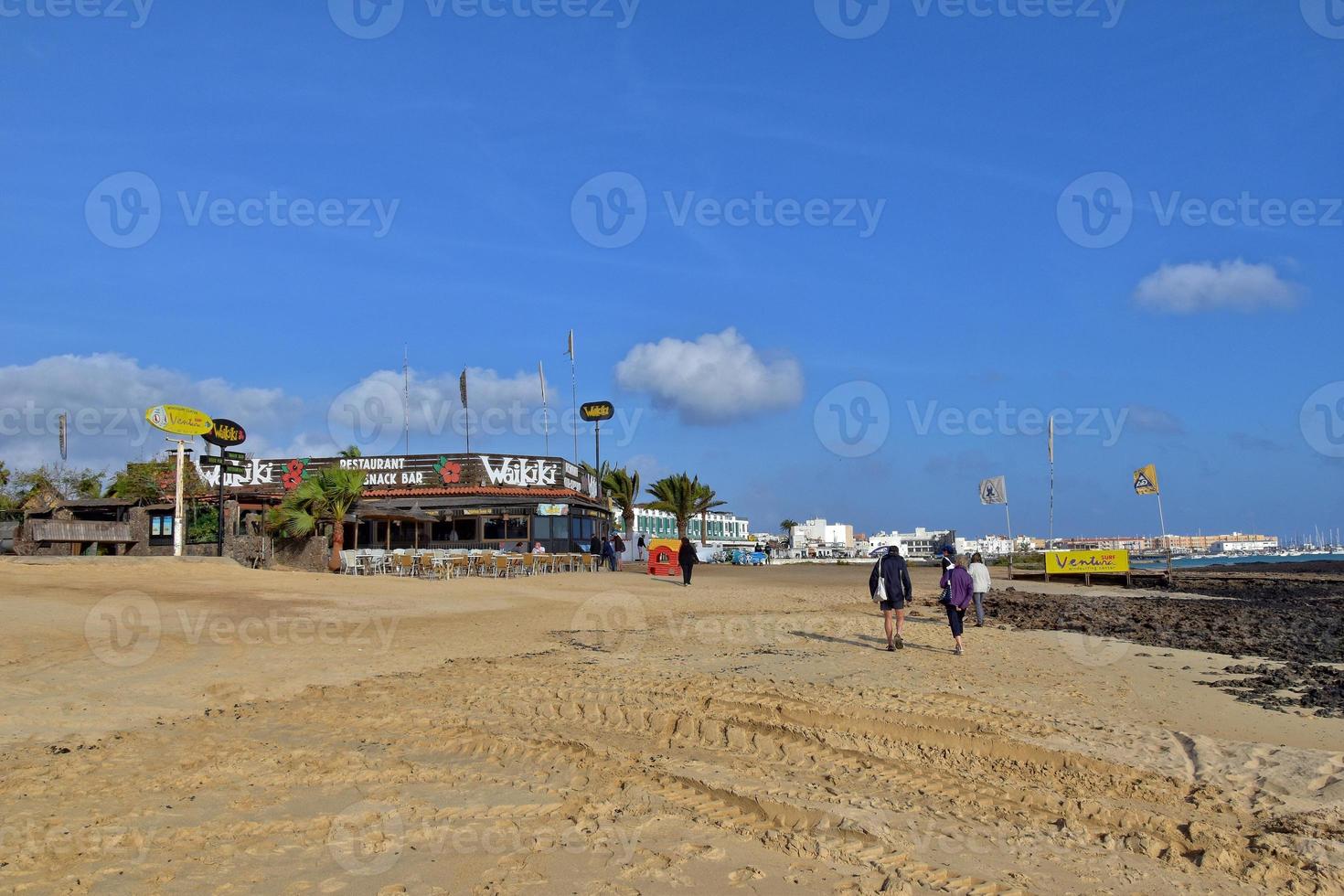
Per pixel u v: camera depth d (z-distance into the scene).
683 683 12.01
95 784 7.77
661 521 90.06
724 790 7.58
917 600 26.64
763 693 11.20
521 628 18.67
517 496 46.72
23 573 21.00
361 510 35.72
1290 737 9.30
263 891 5.62
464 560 32.50
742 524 115.19
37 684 11.48
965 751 8.84
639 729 9.91
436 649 15.45
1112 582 38.12
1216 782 7.70
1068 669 13.50
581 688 11.74
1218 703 11.04
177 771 8.19
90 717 10.12
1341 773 7.87
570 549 45.97
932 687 11.75
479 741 9.27
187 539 34.75
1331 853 6.16
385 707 10.89
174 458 41.31
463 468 48.41
